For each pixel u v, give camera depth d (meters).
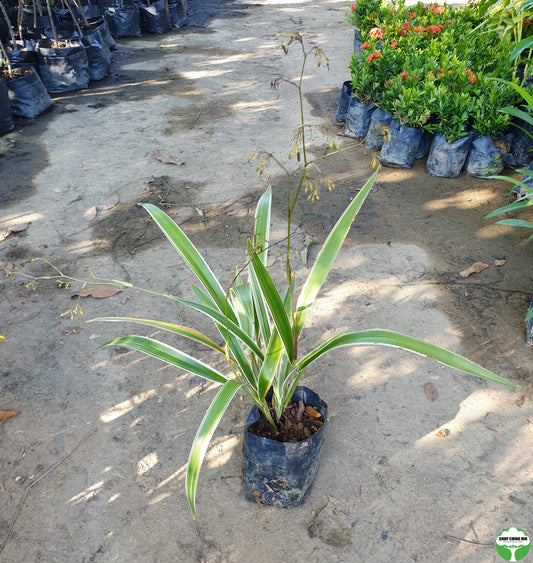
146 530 1.88
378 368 2.52
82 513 1.93
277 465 1.79
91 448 2.15
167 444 2.18
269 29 8.60
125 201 3.89
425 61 4.55
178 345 2.66
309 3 10.43
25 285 3.04
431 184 4.06
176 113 5.42
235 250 3.37
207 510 1.94
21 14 6.04
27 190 4.02
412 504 1.95
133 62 6.99
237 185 4.10
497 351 2.58
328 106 5.53
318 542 1.84
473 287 3.00
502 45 4.84
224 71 6.65
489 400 2.34
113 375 2.49
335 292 2.99
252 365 1.84
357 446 2.15
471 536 1.84
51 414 2.29
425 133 4.26
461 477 2.04
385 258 3.26
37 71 5.83
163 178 4.19
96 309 2.88
